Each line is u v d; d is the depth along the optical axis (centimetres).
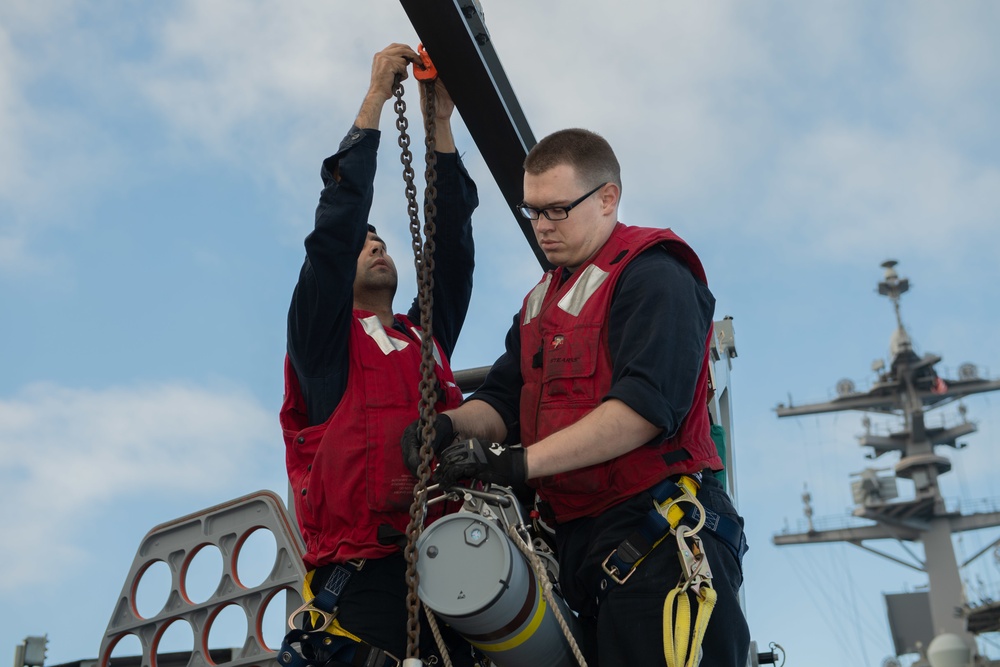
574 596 251
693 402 254
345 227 293
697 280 264
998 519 3994
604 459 233
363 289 323
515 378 287
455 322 350
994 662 3412
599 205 268
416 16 286
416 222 281
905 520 4075
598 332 253
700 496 246
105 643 358
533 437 261
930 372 4159
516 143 322
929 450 4112
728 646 235
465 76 300
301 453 299
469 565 219
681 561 234
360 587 275
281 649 266
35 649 390
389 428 288
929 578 4009
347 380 298
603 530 243
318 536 287
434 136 287
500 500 230
